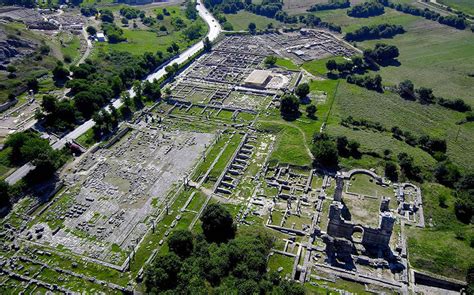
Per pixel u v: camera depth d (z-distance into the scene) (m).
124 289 111.44
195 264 110.25
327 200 141.12
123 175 156.62
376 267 116.00
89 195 146.62
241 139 178.12
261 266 110.38
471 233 126.25
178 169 160.00
